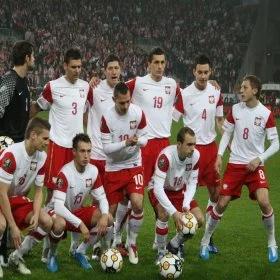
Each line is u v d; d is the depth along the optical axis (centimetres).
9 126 942
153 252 1010
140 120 989
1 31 5600
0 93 922
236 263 945
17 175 848
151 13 6675
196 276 866
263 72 6375
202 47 6412
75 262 930
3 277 840
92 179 910
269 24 6400
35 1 6025
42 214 862
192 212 945
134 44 6234
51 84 1078
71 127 1077
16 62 943
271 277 870
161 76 1104
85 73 5247
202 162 1100
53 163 1066
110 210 975
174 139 2966
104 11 6400
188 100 1111
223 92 5962
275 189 1750
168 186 959
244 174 992
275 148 990
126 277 854
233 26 6781
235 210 1427
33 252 986
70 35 5869
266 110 995
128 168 975
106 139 977
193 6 6931
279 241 1110
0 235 836
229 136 1027
